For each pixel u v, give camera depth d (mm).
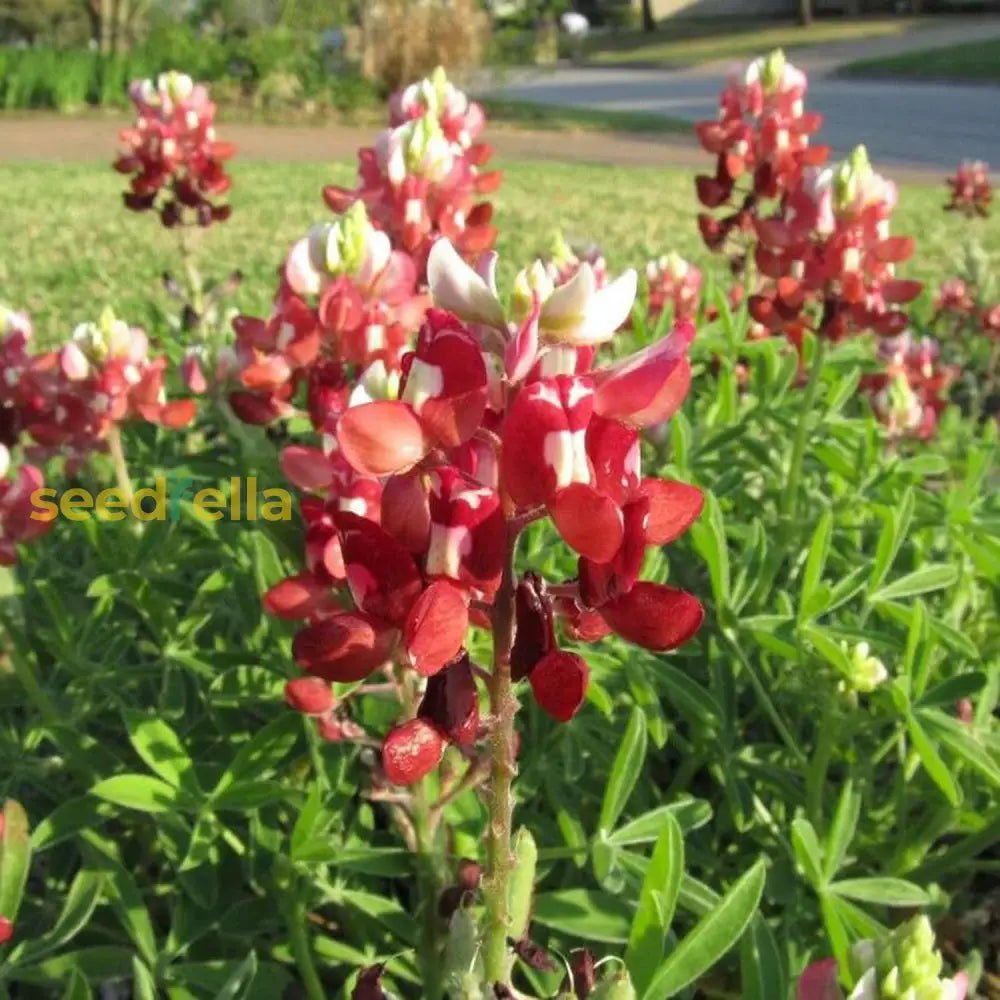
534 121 27797
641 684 3127
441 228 3752
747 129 4918
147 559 3662
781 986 2244
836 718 3057
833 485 4305
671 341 1541
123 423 3627
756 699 3777
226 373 3748
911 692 3084
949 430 5875
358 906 2684
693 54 48500
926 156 20562
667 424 4051
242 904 2822
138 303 9180
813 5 60938
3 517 2900
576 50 51031
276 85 29078
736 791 3154
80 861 3176
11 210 14875
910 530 4004
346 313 2994
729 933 2064
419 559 1636
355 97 29219
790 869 3051
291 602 2297
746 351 4715
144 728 2709
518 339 1513
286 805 2984
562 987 2168
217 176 5422
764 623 3258
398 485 1606
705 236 5098
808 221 3785
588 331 1544
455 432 1530
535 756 3160
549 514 1548
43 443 3537
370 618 1675
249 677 3082
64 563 4211
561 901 2533
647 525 1636
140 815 3129
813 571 3107
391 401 1548
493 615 1659
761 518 4188
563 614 1740
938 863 3252
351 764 2928
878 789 3713
